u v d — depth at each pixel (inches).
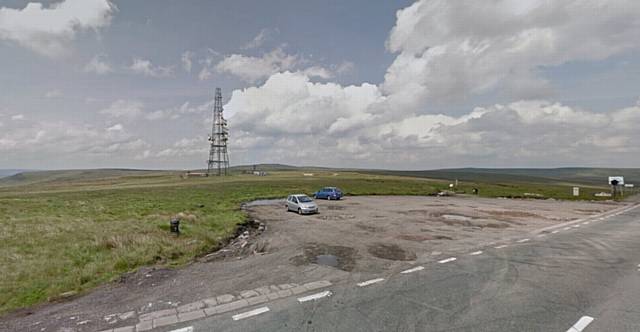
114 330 213.3
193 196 1722.4
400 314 231.1
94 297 278.4
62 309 252.5
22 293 291.4
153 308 249.3
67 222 681.0
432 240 547.2
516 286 289.9
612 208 1161.4
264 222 841.5
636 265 361.4
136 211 957.2
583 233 599.2
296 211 1062.4
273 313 236.1
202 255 467.2
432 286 292.5
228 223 769.6
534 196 1824.6
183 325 218.8
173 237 554.3
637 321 217.0
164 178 4392.2
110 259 406.0
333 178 3865.7
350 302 255.4
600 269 345.4
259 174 5039.4
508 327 209.8
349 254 440.5
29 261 385.4
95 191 2186.3
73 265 380.5
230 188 2381.9
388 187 2516.0
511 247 471.8
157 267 373.4
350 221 832.3
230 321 223.8
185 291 287.4
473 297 263.7
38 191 2487.7
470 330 206.1
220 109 5147.6
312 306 248.2
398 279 315.9
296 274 337.4
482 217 896.3
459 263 378.9
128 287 303.7
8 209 992.2
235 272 349.4
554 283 298.0
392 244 513.3
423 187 2566.4
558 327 209.6
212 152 5123.0
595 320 219.1
